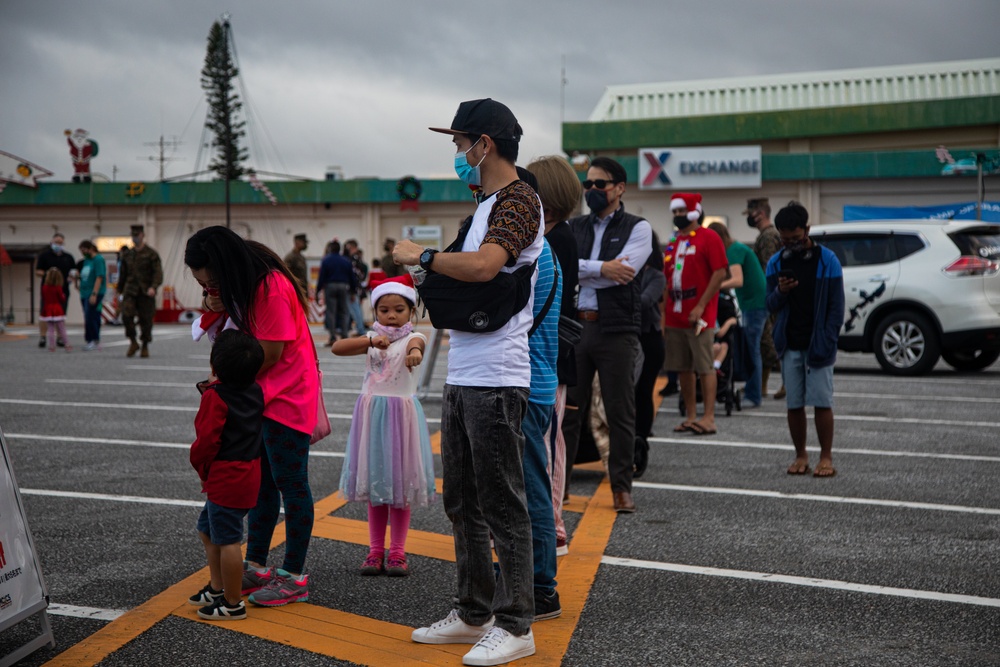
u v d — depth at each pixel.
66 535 5.25
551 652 3.61
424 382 11.03
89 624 3.91
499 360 3.51
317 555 4.95
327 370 14.39
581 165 31.31
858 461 7.45
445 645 3.71
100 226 36.03
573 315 4.88
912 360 13.23
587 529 5.43
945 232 13.20
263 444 4.16
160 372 13.71
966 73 33.69
